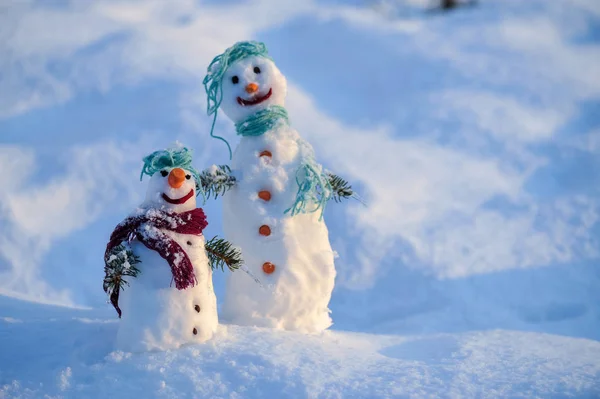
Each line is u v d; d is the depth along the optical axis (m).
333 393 2.63
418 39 9.62
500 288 5.28
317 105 8.33
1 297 3.93
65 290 5.28
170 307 2.91
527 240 5.91
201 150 6.68
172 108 7.17
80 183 6.18
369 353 3.11
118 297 3.01
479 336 3.54
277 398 2.62
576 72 8.84
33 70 7.99
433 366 2.93
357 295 5.24
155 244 2.90
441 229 5.92
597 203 6.41
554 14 10.38
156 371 2.77
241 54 3.46
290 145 3.43
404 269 5.43
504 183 6.77
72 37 8.80
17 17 9.28
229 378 2.73
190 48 8.66
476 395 2.64
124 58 8.20
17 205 5.87
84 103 7.59
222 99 3.48
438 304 5.10
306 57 9.48
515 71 8.77
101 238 5.77
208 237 5.69
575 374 2.87
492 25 10.05
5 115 7.39
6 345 3.12
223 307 3.51
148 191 3.03
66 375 2.79
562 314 5.04
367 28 9.93
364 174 6.56
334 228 5.81
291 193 3.36
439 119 7.77
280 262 3.33
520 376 2.83
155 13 10.67
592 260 5.68
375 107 8.26
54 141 6.84
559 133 7.64
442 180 6.72
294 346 3.03
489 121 7.69
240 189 3.37
